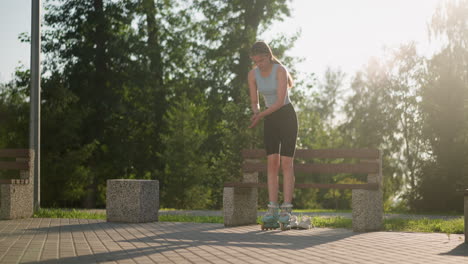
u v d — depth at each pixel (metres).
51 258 4.45
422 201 24.03
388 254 4.76
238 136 29.44
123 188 8.72
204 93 30.55
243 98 28.70
